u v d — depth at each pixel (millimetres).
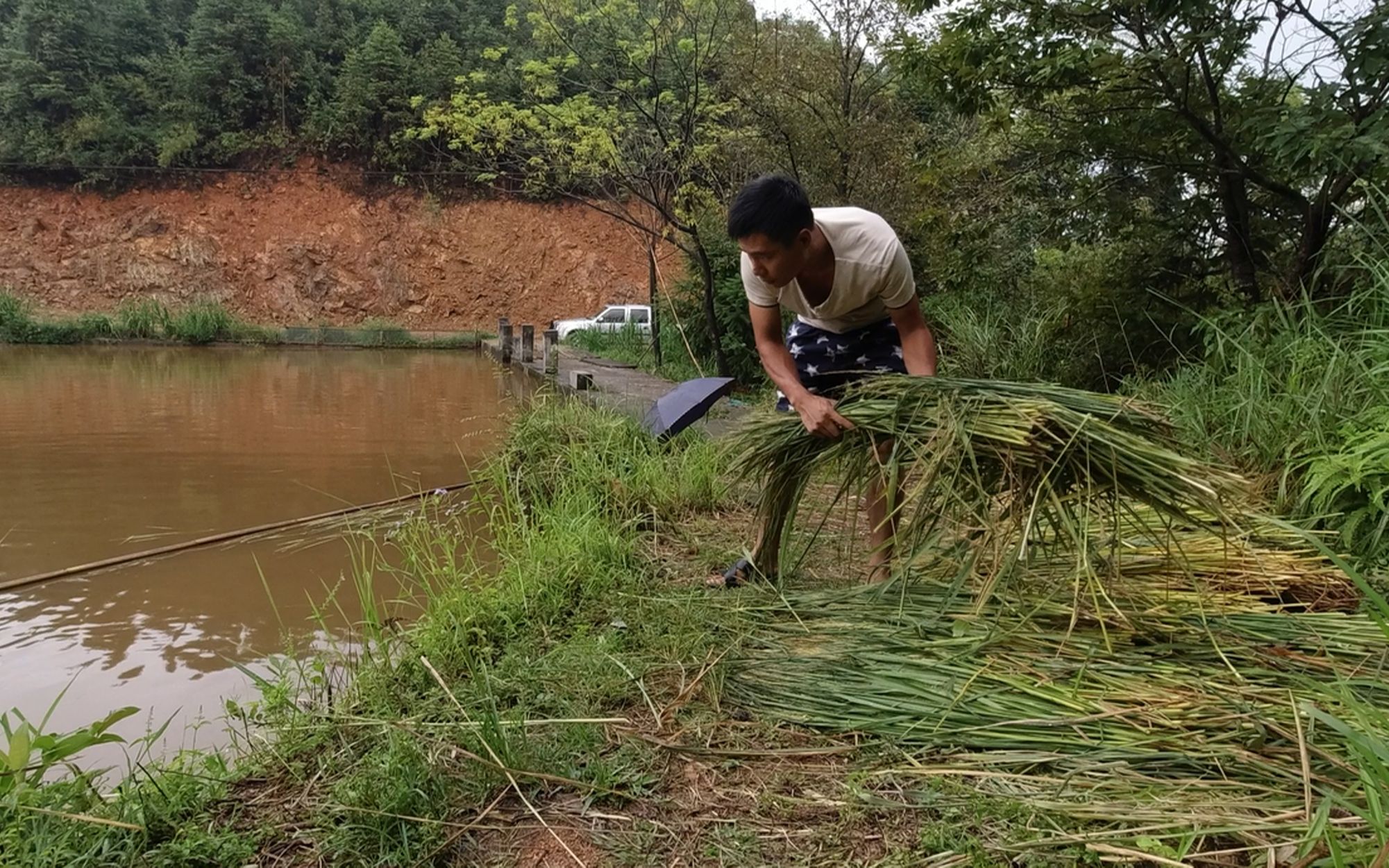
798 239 2104
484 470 4910
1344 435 2705
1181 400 3688
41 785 1504
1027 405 1861
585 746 1637
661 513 3590
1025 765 1509
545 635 2273
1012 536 1917
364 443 6766
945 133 10023
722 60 9852
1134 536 2467
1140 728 1567
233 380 11938
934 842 1292
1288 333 3668
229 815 1470
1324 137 3895
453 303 25469
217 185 24703
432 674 2010
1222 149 5035
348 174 25500
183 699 2412
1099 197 5906
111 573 3506
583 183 12633
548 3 10305
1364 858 1103
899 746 1614
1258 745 1491
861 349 2525
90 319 20016
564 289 25781
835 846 1314
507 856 1330
